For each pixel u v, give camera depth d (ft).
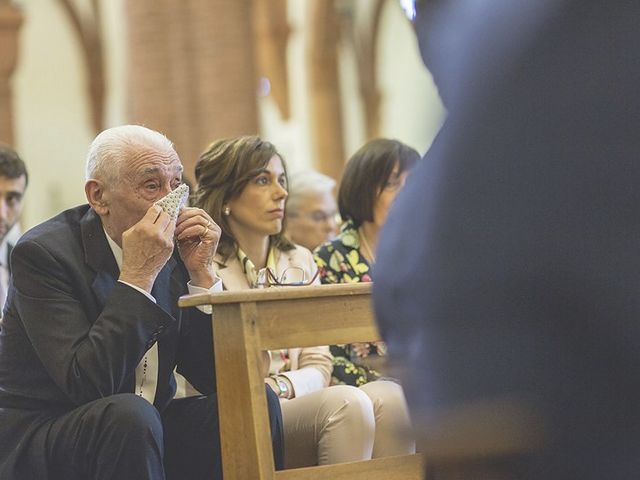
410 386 7.47
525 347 6.87
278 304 16.05
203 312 19.62
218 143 22.79
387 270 7.66
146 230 17.89
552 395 6.81
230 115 74.95
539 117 6.89
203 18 75.20
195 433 19.21
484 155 7.06
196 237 19.30
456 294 7.11
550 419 6.81
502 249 6.94
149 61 75.31
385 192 24.36
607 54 6.79
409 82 126.11
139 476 16.97
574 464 6.81
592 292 6.66
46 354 17.80
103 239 18.90
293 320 16.14
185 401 19.63
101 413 17.12
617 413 6.69
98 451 17.15
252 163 22.29
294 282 22.63
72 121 120.47
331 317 16.46
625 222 6.66
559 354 6.79
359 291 16.55
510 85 7.01
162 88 75.25
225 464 15.88
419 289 7.32
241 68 75.31
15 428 18.30
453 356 7.11
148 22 75.25
